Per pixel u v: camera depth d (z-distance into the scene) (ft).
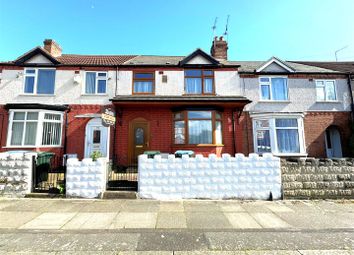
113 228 15.30
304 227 15.87
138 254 11.92
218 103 38.11
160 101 37.17
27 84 40.98
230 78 43.39
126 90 41.78
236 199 22.52
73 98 40.57
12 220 16.61
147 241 13.41
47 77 41.65
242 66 49.44
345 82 45.37
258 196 22.67
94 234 14.35
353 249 12.67
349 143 42.68
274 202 21.97
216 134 39.40
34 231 14.74
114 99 37.01
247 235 14.43
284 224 16.38
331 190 23.47
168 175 22.61
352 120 43.57
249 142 41.52
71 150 38.86
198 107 39.19
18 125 37.29
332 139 45.55
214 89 42.93
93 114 39.52
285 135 41.37
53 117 38.88
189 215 18.02
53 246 12.72
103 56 52.49
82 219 16.93
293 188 23.20
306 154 40.60
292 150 40.86
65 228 15.25
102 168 22.81
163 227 15.55
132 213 18.34
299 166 23.71
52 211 18.63
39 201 21.20
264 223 16.52
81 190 22.34
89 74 42.39
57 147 38.04
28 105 36.58
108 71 42.32
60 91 40.70
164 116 40.27
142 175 22.61
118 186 23.99
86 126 39.88
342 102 44.32
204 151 38.24
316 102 44.06
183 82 42.78
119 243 13.12
